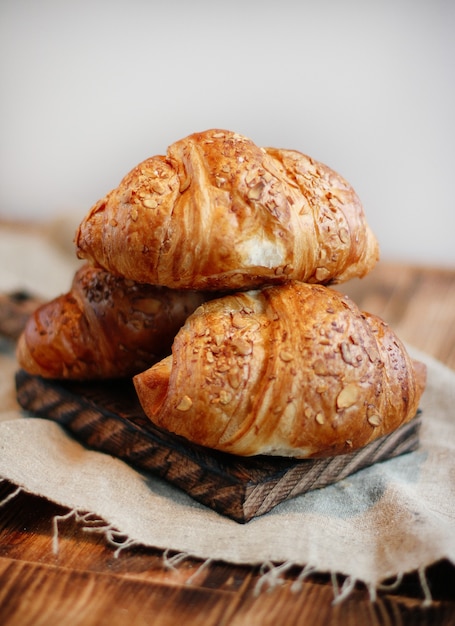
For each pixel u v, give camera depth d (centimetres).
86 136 97
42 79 95
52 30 92
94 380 48
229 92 91
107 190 99
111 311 45
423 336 60
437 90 84
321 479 42
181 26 89
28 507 41
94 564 37
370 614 34
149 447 43
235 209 39
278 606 34
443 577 36
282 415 38
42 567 36
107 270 43
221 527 39
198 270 40
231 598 35
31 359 48
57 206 100
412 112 86
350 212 42
